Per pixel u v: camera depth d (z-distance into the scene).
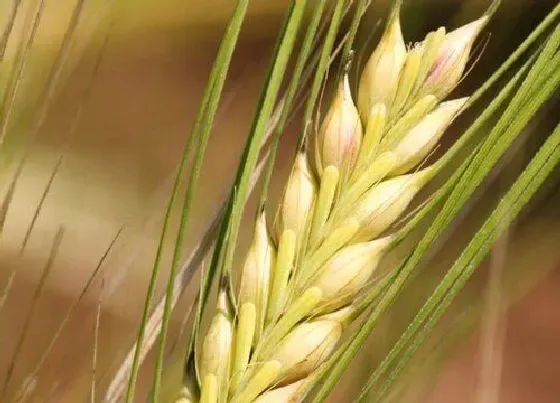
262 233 0.19
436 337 0.23
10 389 0.23
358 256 0.18
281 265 0.18
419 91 0.19
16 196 0.33
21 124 0.22
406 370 0.22
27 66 0.23
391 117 0.19
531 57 0.18
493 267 0.23
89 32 0.23
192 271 0.19
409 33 0.23
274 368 0.18
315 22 0.17
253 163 0.18
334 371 0.18
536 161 0.18
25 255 0.33
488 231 0.18
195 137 0.17
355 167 0.19
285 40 0.17
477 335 0.29
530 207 0.24
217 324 0.18
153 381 0.18
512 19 0.26
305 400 0.19
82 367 0.24
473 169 0.18
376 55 0.19
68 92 0.32
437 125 0.19
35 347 0.32
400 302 0.22
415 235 0.22
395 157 0.19
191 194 0.17
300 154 0.19
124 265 0.23
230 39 0.17
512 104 0.18
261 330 0.19
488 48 0.33
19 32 0.21
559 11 0.18
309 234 0.19
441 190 0.18
